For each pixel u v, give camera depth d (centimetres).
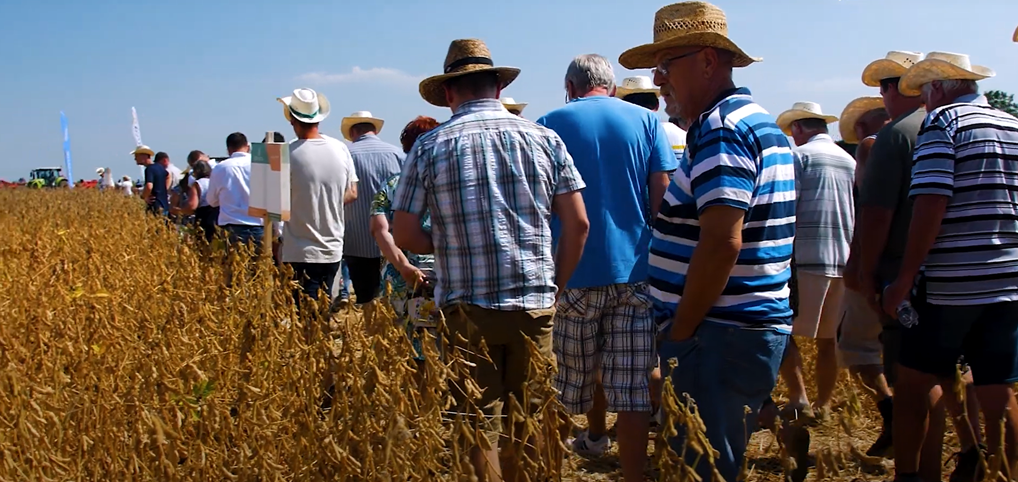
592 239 372
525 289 313
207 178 1069
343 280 979
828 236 473
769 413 319
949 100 342
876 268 379
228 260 557
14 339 358
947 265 326
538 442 278
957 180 324
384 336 291
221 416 296
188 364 310
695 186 266
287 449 293
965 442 367
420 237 324
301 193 614
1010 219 323
